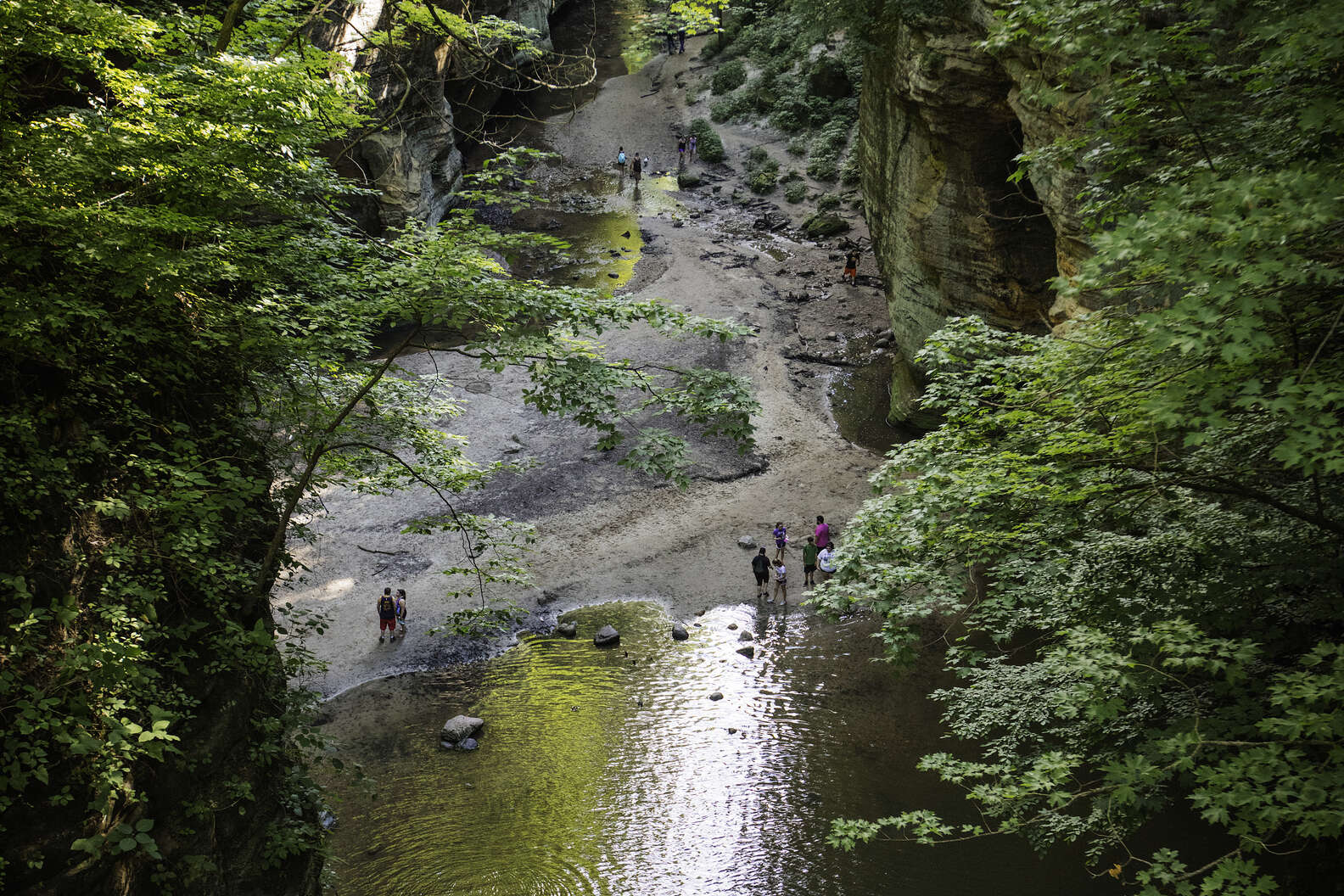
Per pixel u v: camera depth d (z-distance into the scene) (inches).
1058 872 526.9
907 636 315.9
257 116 338.3
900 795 602.2
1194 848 522.6
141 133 318.0
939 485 336.2
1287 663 330.3
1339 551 296.4
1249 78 361.7
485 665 776.9
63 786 270.8
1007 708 380.8
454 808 609.6
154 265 290.4
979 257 888.3
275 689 427.2
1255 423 314.0
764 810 597.6
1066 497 283.9
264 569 401.4
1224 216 177.2
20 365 313.4
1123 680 244.2
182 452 369.4
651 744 669.3
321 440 417.7
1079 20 259.9
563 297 382.9
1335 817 200.4
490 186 462.6
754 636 809.5
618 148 1903.3
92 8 297.6
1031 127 689.0
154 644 329.7
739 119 1926.7
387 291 407.5
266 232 392.5
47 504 302.7
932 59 793.6
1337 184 171.6
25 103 384.2
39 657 275.3
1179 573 322.0
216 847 340.5
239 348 395.2
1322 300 243.8
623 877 546.9
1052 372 318.0
